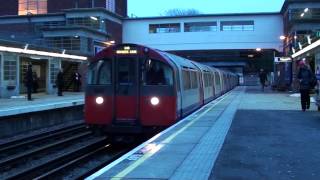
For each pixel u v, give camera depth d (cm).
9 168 1356
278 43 6325
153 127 1518
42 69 3900
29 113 2108
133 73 1523
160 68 1523
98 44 5194
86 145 1712
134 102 1520
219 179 774
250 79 9700
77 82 4188
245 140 1191
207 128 1430
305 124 1550
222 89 3947
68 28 4853
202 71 2431
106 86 1537
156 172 823
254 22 6356
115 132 1537
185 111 1761
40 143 1820
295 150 1046
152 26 6469
